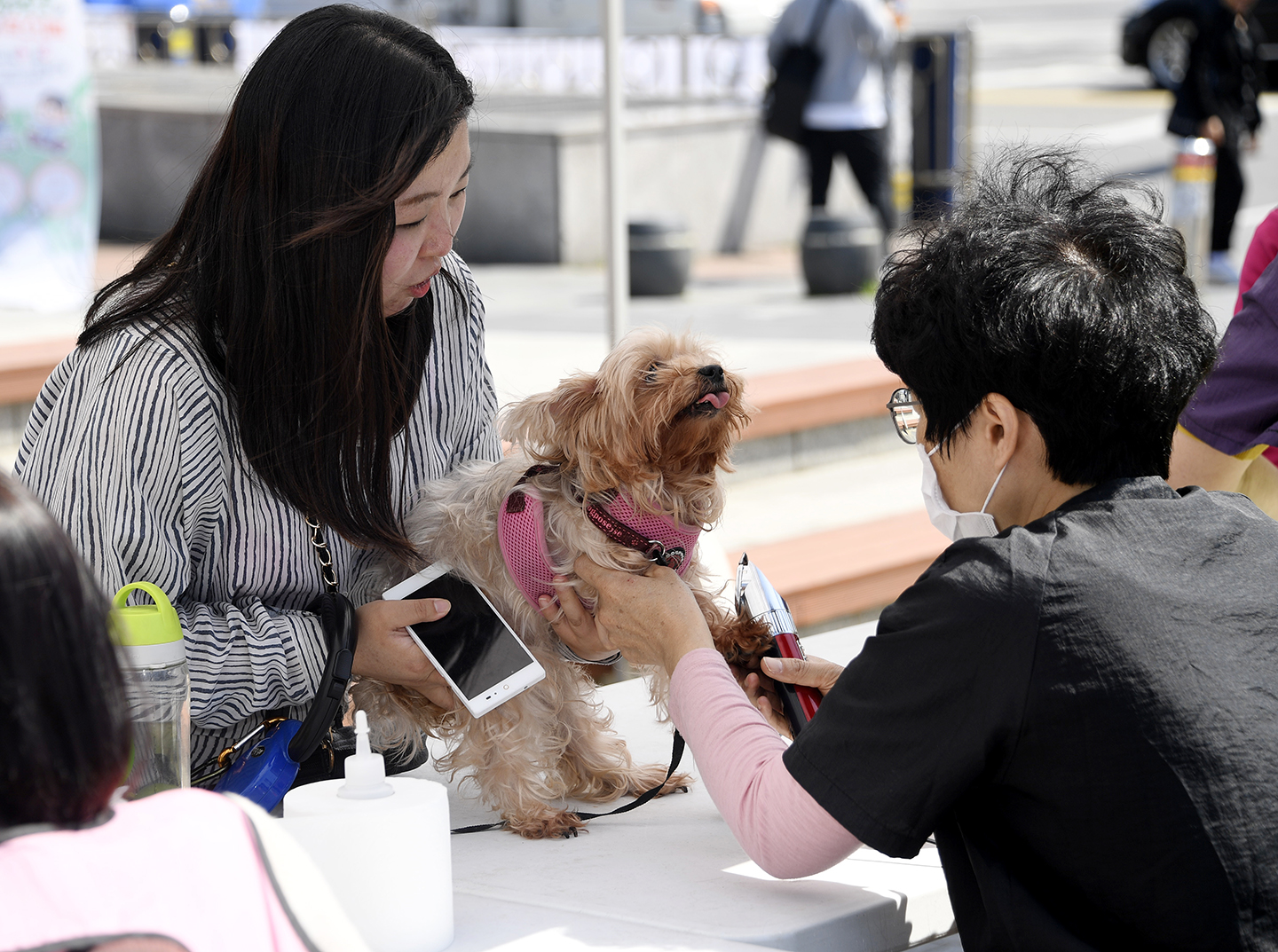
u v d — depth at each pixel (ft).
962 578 4.63
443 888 4.92
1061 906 4.66
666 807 7.02
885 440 20.67
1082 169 5.54
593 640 6.88
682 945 4.97
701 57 41.11
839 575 14.87
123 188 35.60
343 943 3.63
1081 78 68.18
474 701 6.37
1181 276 4.97
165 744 5.27
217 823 3.45
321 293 6.02
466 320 7.51
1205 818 4.37
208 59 51.70
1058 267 4.81
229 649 6.43
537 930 5.15
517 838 6.51
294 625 6.59
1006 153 5.75
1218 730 4.40
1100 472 4.91
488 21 51.80
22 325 22.07
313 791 5.00
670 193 34.78
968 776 4.58
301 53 5.99
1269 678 4.51
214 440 6.39
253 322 6.14
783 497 18.31
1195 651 4.46
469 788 7.57
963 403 4.99
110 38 51.72
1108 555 4.60
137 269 6.59
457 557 7.07
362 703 7.30
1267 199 38.73
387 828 4.78
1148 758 4.38
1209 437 7.96
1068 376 4.73
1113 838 4.45
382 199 5.91
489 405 7.89
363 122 5.91
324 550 6.83
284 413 6.22
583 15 53.83
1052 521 4.79
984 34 90.38
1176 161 26.40
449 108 6.07
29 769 3.06
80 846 3.14
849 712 4.82
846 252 28.12
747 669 6.50
